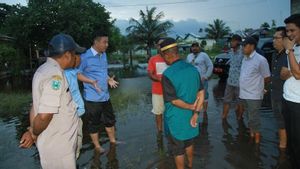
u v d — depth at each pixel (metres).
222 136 6.15
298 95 3.93
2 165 5.14
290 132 4.11
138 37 40.19
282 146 5.38
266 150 5.33
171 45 4.05
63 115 2.98
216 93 11.21
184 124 4.18
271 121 7.11
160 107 6.35
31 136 3.05
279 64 4.97
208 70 7.53
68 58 3.00
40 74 2.85
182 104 4.07
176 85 4.04
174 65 4.09
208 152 5.34
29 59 27.17
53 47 2.94
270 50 13.23
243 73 5.58
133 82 17.33
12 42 24.42
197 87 4.15
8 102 10.63
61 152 2.99
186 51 39.06
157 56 6.15
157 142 5.90
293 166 4.25
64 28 22.30
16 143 6.30
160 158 5.14
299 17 3.80
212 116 7.68
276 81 5.09
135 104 9.66
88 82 5.12
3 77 22.75
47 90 2.78
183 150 4.30
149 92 12.36
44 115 2.76
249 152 5.28
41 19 21.88
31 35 22.80
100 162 5.08
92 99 5.47
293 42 3.84
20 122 8.12
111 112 5.84
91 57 5.38
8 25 23.41
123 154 5.37
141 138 6.18
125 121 7.55
